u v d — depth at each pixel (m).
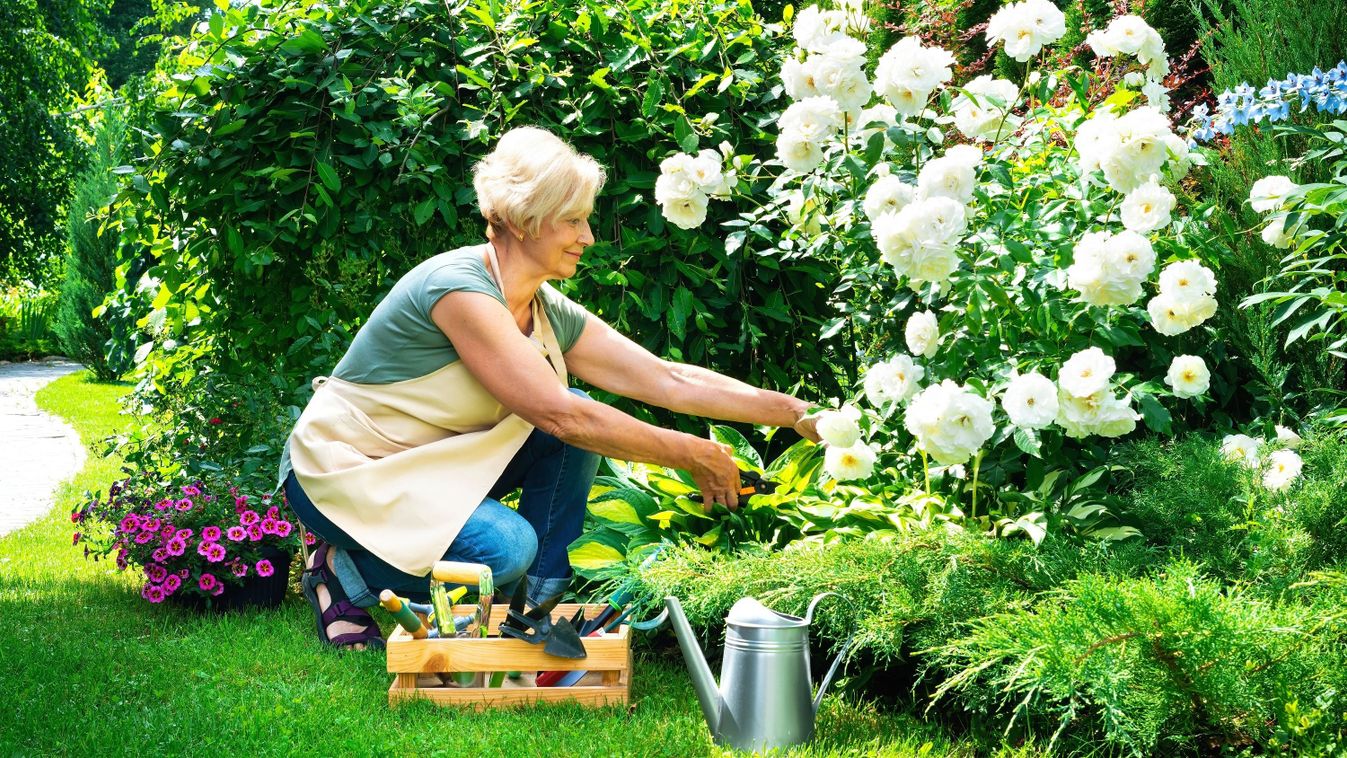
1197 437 2.70
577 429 2.49
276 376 3.79
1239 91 2.95
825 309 3.83
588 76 3.69
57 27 17.64
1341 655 1.90
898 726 2.31
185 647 2.82
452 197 3.68
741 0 3.91
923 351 2.56
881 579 2.33
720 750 2.12
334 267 3.74
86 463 7.08
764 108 3.81
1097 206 2.77
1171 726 1.93
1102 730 2.12
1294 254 2.83
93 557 4.16
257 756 2.07
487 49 3.62
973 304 2.55
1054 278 2.55
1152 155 2.50
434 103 3.49
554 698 2.39
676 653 2.84
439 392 2.62
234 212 3.69
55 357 18.44
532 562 2.71
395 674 2.40
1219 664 1.81
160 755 2.07
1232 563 2.35
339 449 2.62
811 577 2.38
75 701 2.39
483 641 2.38
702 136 3.68
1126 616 1.84
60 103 17.11
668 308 3.60
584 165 2.58
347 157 3.54
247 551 3.32
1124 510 2.69
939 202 2.42
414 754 2.09
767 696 2.11
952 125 4.02
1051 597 2.12
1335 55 3.33
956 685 2.12
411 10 3.61
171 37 4.16
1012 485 2.88
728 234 3.65
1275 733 1.83
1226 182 3.34
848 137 2.99
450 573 2.39
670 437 2.53
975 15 5.21
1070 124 3.05
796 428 2.82
